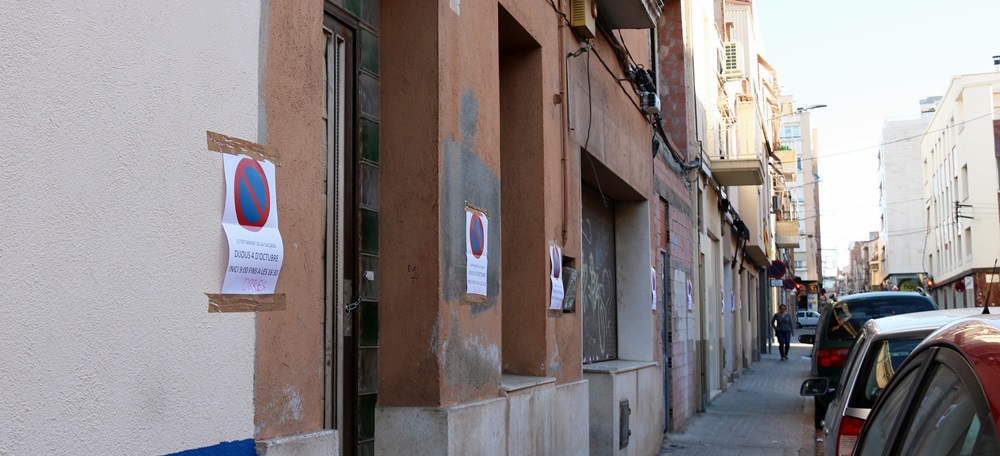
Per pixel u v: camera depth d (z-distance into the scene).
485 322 5.82
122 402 2.91
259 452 3.51
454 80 5.48
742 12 36.72
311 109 4.01
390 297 5.23
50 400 2.67
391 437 5.09
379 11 5.41
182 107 3.22
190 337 3.20
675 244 14.00
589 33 8.35
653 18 9.62
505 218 7.18
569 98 8.01
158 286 3.08
